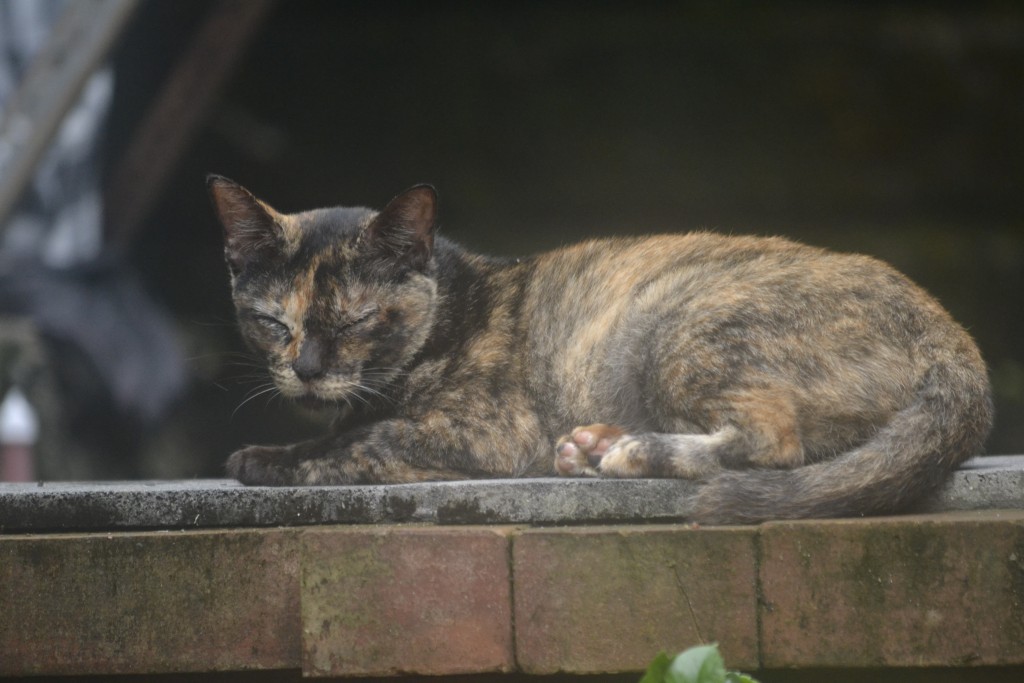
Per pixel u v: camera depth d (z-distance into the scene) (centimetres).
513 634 516
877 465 614
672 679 416
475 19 2442
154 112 1772
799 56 2469
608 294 771
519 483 596
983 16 2542
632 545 515
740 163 2442
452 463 761
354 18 2422
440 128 2398
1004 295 2294
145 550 539
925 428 636
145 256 2138
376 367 781
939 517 541
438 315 804
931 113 2475
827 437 692
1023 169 2480
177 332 1894
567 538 516
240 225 804
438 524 591
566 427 771
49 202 1777
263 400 1983
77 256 1756
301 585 524
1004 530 509
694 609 513
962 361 677
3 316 1639
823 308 696
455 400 774
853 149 2462
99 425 1683
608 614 514
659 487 595
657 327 728
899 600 509
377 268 780
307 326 770
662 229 2409
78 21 1575
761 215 2445
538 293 805
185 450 1873
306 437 1973
